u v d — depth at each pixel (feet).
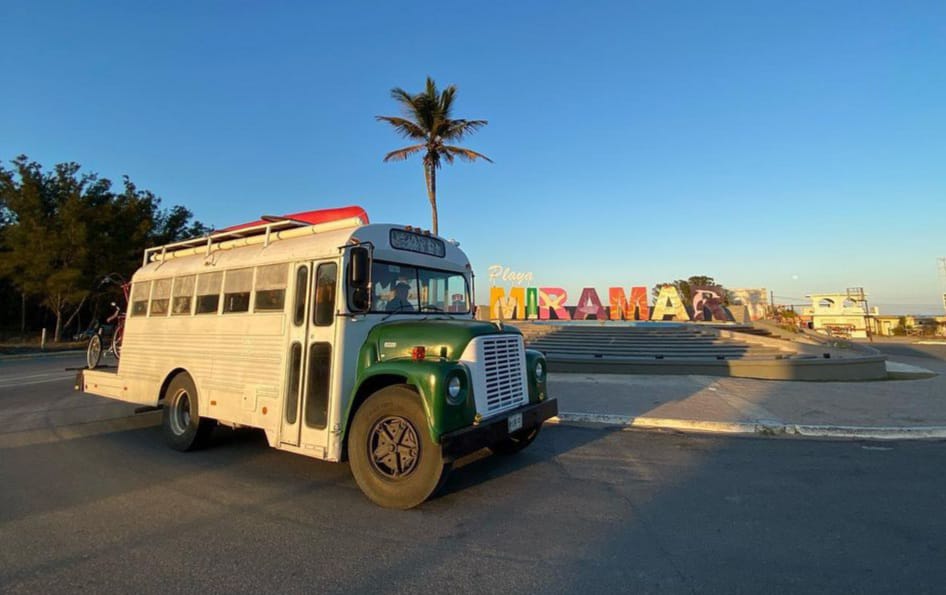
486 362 15.55
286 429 16.93
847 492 15.94
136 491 16.21
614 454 20.72
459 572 10.80
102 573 10.87
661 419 26.37
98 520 13.83
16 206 86.43
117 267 91.35
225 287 20.35
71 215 85.30
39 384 43.68
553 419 27.32
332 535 12.77
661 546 12.03
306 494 15.90
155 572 10.90
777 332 66.59
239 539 12.57
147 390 23.39
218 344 20.01
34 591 10.12
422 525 13.38
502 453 20.68
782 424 25.13
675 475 17.81
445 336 15.38
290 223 19.35
